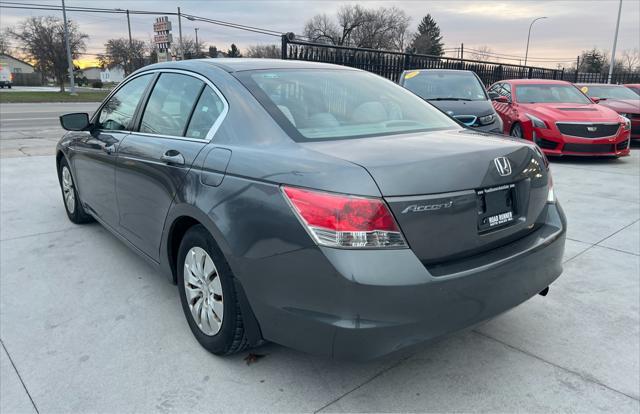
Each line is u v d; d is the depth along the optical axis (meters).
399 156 2.06
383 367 2.56
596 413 2.20
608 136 8.20
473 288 2.05
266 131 2.37
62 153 4.78
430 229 1.99
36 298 3.31
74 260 3.98
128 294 3.38
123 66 69.69
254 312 2.22
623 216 5.23
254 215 2.13
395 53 14.58
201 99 2.80
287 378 2.45
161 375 2.47
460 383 2.42
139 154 3.08
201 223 2.43
